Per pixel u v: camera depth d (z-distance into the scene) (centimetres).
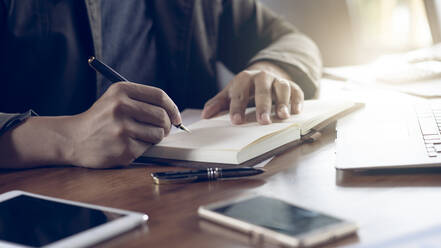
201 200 69
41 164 90
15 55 130
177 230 59
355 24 268
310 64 139
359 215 61
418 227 57
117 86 89
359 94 138
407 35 246
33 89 134
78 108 140
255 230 55
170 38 157
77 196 74
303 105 113
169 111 92
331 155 88
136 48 152
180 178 77
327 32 236
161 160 89
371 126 97
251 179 78
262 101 102
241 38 176
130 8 151
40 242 54
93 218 60
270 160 87
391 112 109
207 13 171
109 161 86
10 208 64
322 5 234
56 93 136
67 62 135
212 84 171
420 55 177
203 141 89
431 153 78
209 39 172
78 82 138
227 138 89
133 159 87
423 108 109
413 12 238
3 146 90
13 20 128
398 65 168
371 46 260
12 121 91
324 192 70
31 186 80
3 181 84
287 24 175
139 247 55
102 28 144
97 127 86
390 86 143
